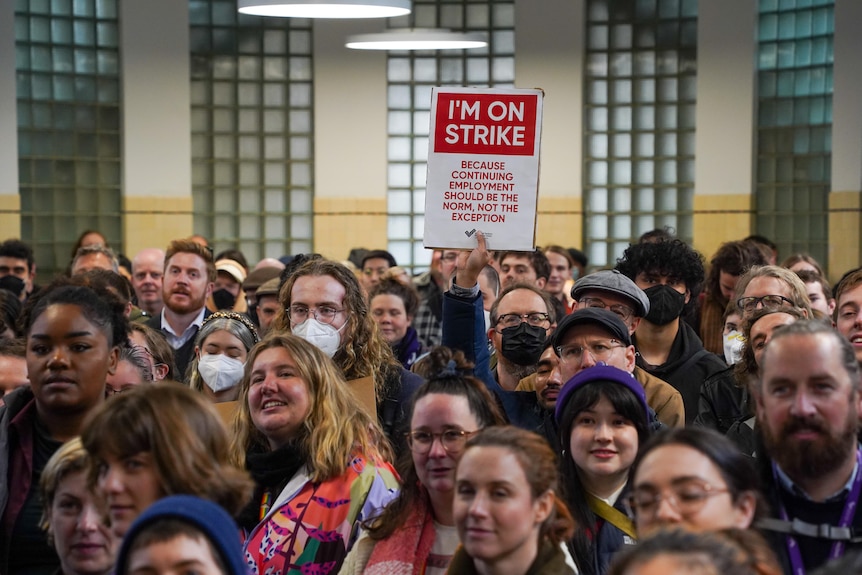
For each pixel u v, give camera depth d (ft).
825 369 13.19
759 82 63.77
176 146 66.28
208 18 67.00
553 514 13.58
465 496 13.20
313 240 68.49
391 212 68.69
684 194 65.67
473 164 21.80
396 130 68.49
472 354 20.95
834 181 60.70
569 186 66.80
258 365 17.75
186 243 31.04
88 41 65.05
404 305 31.04
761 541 10.73
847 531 13.26
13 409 16.81
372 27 67.62
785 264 33.24
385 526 15.55
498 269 33.32
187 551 10.97
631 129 66.49
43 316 16.58
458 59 67.97
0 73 62.54
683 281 24.22
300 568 16.65
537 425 20.29
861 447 14.28
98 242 49.78
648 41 65.98
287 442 17.63
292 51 68.03
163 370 22.20
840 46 59.98
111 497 12.66
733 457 12.42
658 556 9.09
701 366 23.82
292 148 68.28
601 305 21.47
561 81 66.59
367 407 20.13
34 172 64.23
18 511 16.19
